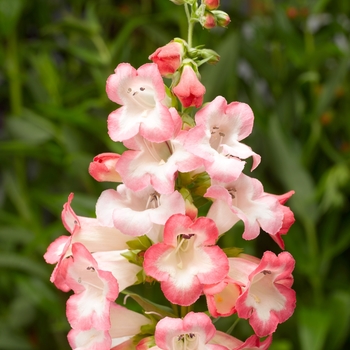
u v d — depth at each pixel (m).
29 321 1.02
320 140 0.98
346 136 1.06
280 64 1.06
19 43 1.13
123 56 0.99
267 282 0.48
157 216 0.46
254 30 1.10
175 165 0.46
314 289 0.91
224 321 0.61
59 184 1.13
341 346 0.93
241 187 0.48
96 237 0.49
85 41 1.06
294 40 0.99
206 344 0.46
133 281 0.49
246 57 0.99
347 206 0.99
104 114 1.08
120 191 0.49
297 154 0.94
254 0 1.15
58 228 0.88
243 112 0.48
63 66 1.17
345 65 0.93
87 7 1.12
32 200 1.06
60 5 1.21
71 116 0.88
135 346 0.50
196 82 0.48
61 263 0.48
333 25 1.05
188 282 0.46
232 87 0.90
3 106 1.25
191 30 0.50
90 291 0.48
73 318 0.47
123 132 0.47
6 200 1.12
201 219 0.46
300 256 0.89
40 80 1.08
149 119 0.46
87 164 0.92
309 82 1.00
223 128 0.48
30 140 1.02
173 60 0.48
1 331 0.96
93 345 0.48
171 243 0.46
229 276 0.48
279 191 1.02
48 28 0.99
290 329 0.92
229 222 0.49
